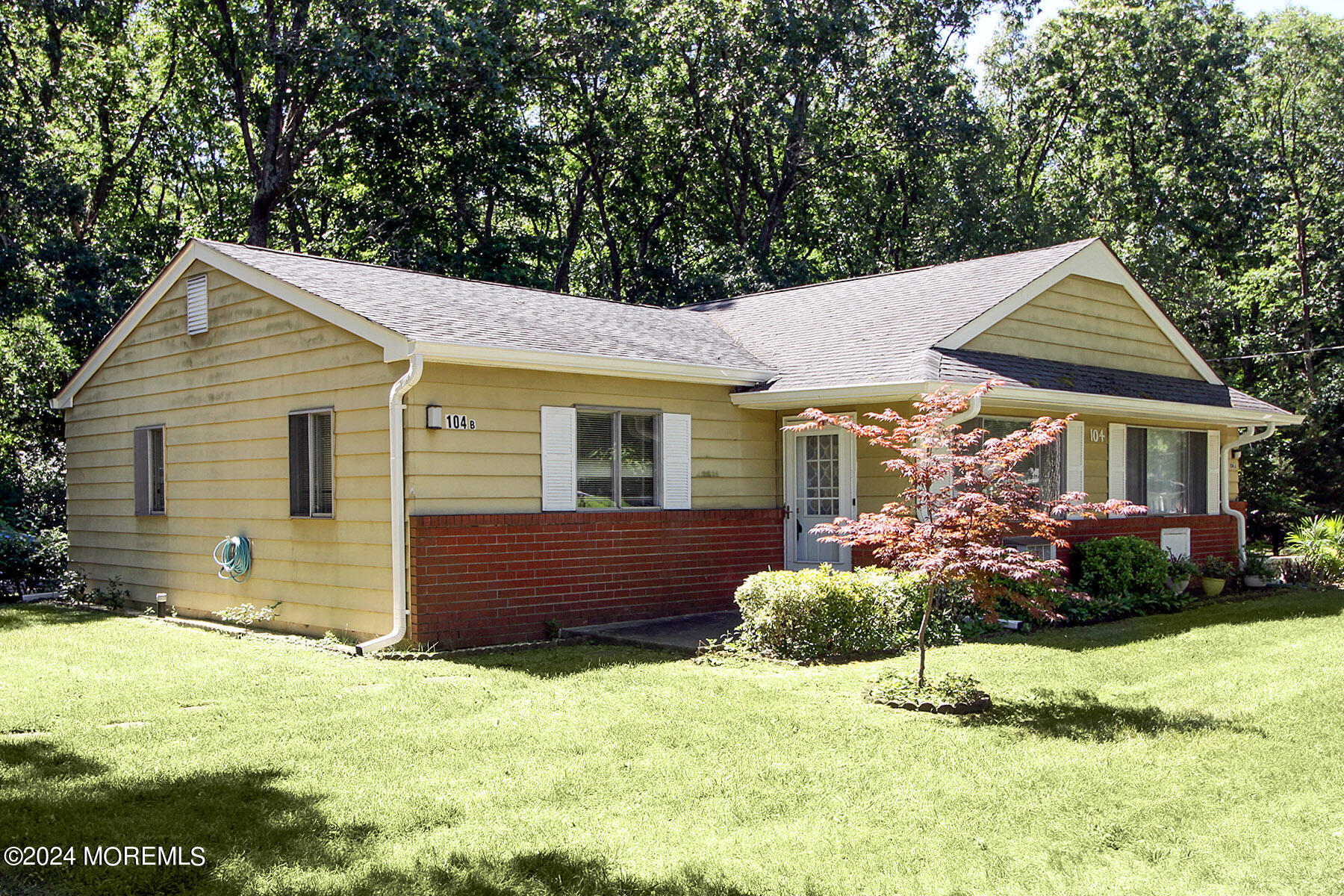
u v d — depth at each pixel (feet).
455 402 34.83
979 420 42.42
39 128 69.00
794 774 19.83
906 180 100.37
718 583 42.37
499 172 88.02
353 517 35.78
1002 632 37.17
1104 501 48.57
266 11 79.71
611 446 39.55
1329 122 94.84
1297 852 16.02
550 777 19.62
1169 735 22.50
